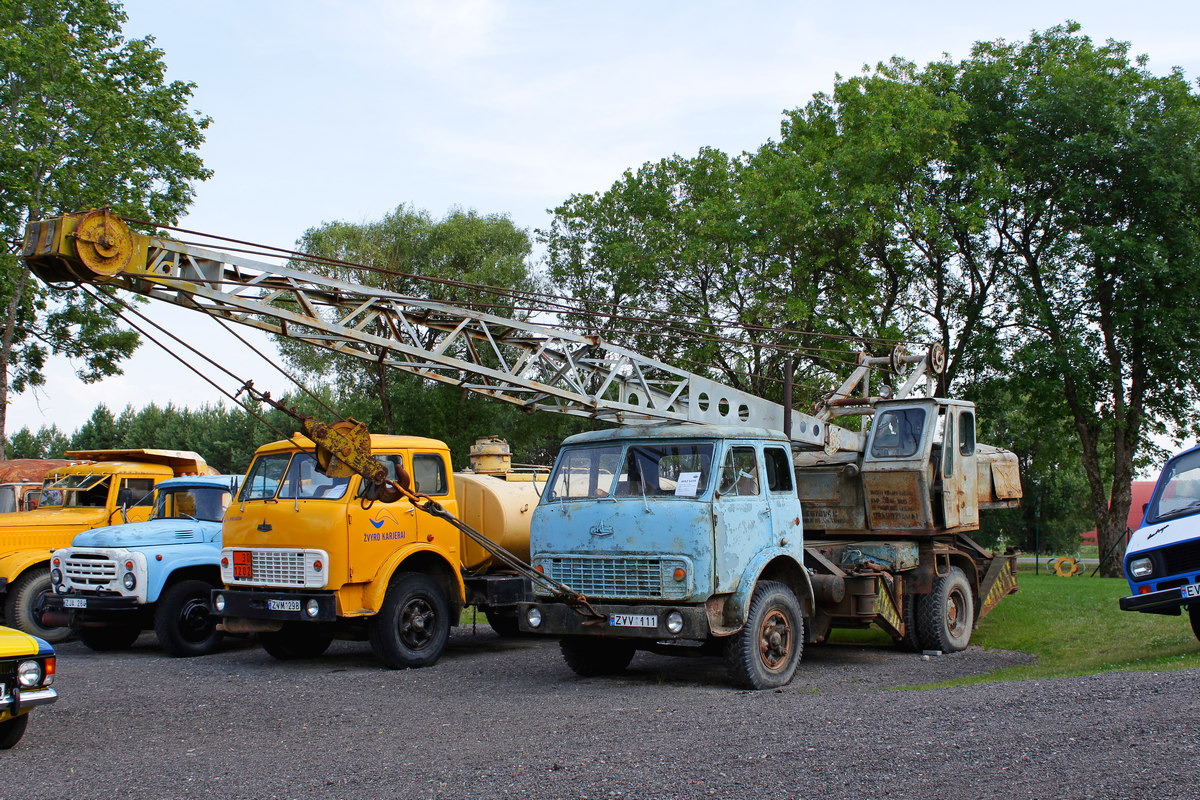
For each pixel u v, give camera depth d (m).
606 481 9.04
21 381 31.09
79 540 12.09
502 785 5.12
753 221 26.97
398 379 36.31
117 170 26.19
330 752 6.26
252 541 10.57
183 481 13.17
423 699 8.43
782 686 8.74
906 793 4.61
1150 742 5.17
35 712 7.93
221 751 6.43
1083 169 26.59
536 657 11.46
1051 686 6.96
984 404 29.27
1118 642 10.53
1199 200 25.70
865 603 10.45
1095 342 26.78
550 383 10.51
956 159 27.50
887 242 27.00
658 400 10.78
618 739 6.07
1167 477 10.13
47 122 24.62
